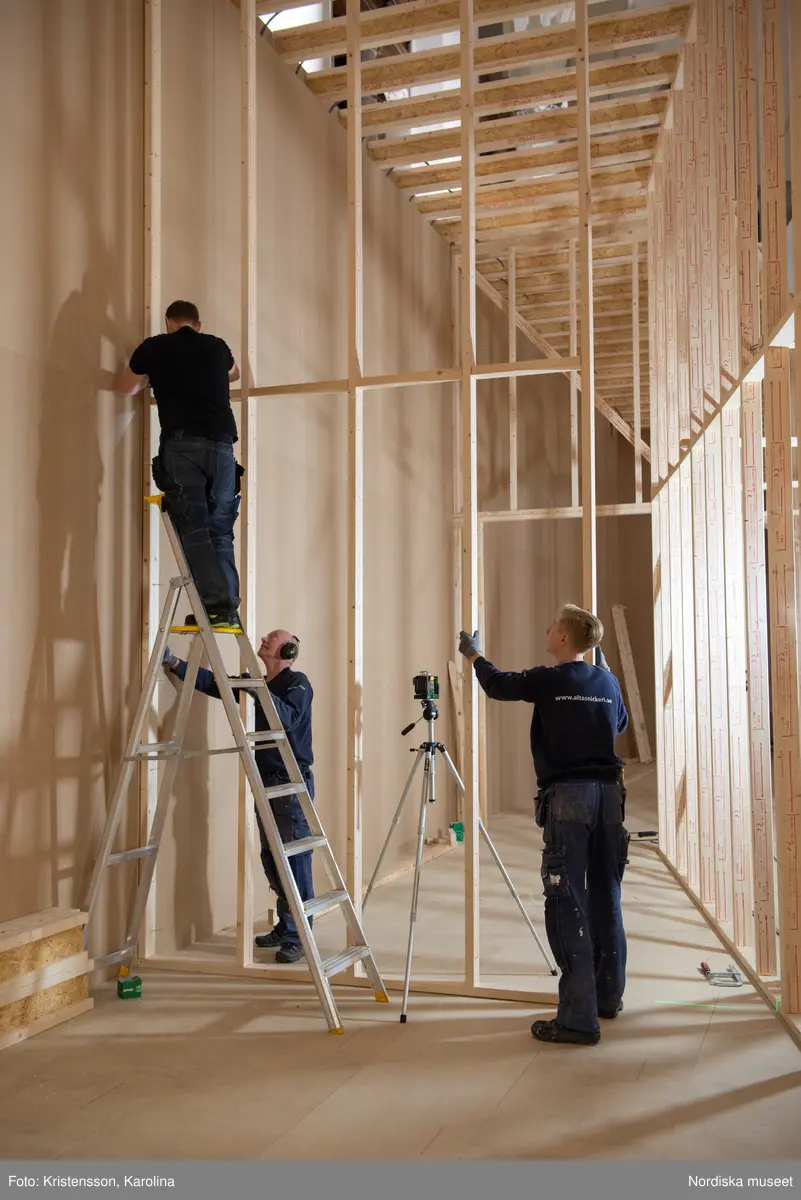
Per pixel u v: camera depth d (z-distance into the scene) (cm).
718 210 427
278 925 424
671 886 552
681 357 547
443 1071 291
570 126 612
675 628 582
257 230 491
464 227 387
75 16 378
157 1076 288
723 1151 238
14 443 343
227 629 375
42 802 353
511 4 508
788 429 333
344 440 578
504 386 845
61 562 365
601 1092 275
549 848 325
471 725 373
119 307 401
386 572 622
